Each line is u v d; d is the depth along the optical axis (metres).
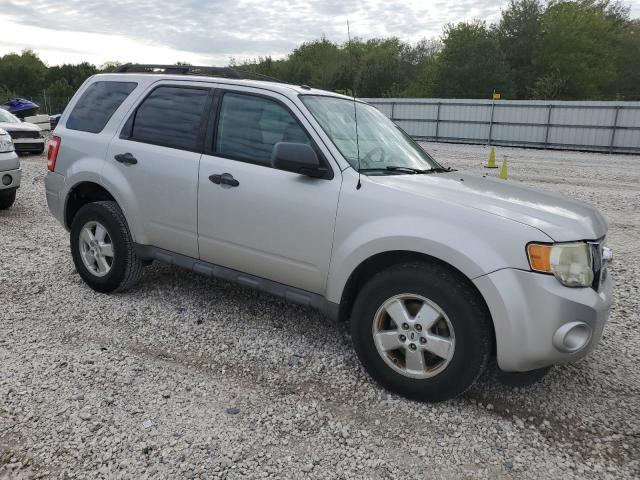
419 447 2.91
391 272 3.27
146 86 4.60
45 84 75.44
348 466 2.73
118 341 3.97
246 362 3.74
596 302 3.00
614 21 57.44
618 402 3.43
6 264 5.62
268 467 2.69
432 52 61.00
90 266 4.84
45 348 3.80
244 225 3.85
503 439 3.01
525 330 2.93
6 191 8.02
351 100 4.40
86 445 2.78
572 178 15.91
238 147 3.97
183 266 4.29
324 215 3.49
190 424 3.00
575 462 2.84
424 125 31.77
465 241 3.02
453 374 3.12
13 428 2.89
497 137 29.62
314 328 4.33
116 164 4.54
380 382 3.41
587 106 26.92
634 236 8.37
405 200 3.26
